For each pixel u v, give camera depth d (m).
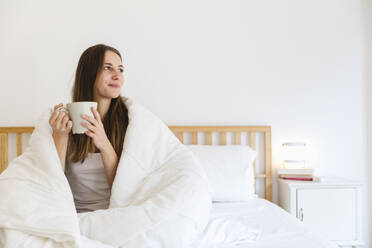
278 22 2.12
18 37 1.93
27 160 0.89
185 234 0.81
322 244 1.00
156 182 0.99
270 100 2.11
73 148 1.11
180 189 0.89
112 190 0.98
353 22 2.16
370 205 2.13
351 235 1.81
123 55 2.01
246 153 1.83
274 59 2.11
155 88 2.04
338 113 2.14
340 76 2.15
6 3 1.93
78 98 1.18
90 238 0.77
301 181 1.91
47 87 1.95
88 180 1.12
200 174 0.98
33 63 1.94
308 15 2.14
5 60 1.92
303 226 1.21
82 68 1.18
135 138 1.05
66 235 0.68
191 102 2.06
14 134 1.92
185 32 2.06
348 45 2.15
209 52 2.07
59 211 0.74
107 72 1.14
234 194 1.68
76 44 1.97
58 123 0.88
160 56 2.04
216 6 2.08
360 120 2.15
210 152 1.80
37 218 0.70
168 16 2.05
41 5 1.95
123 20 2.01
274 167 2.09
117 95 1.16
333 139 2.13
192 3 2.07
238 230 1.04
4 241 0.69
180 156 1.05
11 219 0.70
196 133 2.02
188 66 2.06
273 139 2.10
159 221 0.80
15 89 1.92
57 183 0.84
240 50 2.10
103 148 0.99
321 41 2.15
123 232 0.77
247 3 2.10
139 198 0.96
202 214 0.89
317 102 2.13
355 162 2.13
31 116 1.93
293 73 2.12
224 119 2.08
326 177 2.07
